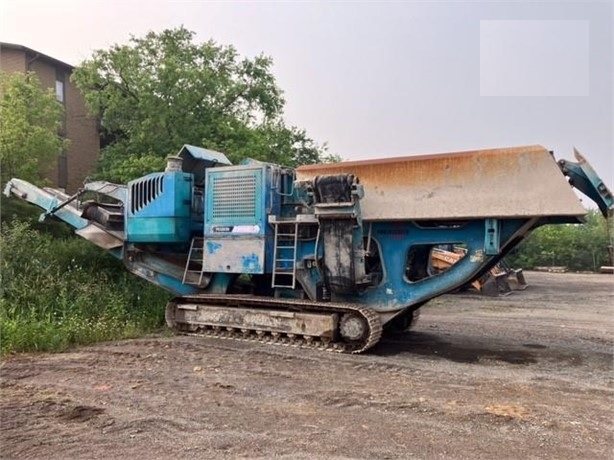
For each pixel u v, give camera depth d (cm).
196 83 1867
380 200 805
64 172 2322
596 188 720
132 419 506
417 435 470
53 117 1670
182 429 482
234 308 887
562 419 512
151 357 756
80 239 1327
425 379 651
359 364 723
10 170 1530
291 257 855
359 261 802
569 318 1173
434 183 773
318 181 795
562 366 721
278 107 2128
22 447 442
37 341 808
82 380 638
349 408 542
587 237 3186
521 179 721
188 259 965
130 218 1000
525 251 3269
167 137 1847
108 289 1095
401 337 933
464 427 490
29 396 575
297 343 829
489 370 696
